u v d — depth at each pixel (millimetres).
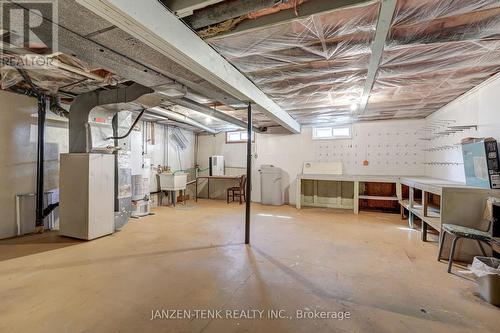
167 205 6879
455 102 4328
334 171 6621
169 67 2557
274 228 4496
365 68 2918
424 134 5914
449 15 1863
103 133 4109
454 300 2150
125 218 4473
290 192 7262
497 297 2051
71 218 3775
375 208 6363
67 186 3803
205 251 3309
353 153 6578
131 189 4977
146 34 1730
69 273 2633
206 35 2193
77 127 3953
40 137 4023
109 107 3859
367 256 3156
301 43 2320
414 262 2969
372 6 1779
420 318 1903
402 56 2576
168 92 3213
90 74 3199
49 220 4316
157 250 3336
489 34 2104
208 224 4758
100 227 3854
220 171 7840
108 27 1804
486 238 2545
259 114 5816
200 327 1793
